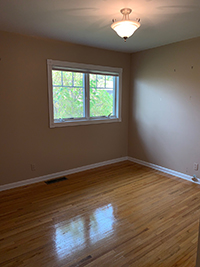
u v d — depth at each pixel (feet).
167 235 7.21
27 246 6.72
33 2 6.81
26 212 8.70
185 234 7.26
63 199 9.82
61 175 12.78
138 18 8.19
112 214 8.54
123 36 7.60
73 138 12.98
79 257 6.24
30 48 10.64
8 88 10.30
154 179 12.21
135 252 6.43
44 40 10.99
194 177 11.70
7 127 10.53
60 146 12.50
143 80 14.14
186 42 11.28
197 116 11.23
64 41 11.57
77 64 12.35
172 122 12.57
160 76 12.94
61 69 11.91
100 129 14.21
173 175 12.82
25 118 11.01
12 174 10.99
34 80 11.00
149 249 6.55
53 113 11.98
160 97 13.10
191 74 11.27
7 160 10.75
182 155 12.23
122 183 11.66
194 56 11.02
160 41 11.63
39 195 10.23
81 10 7.47
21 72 10.55
